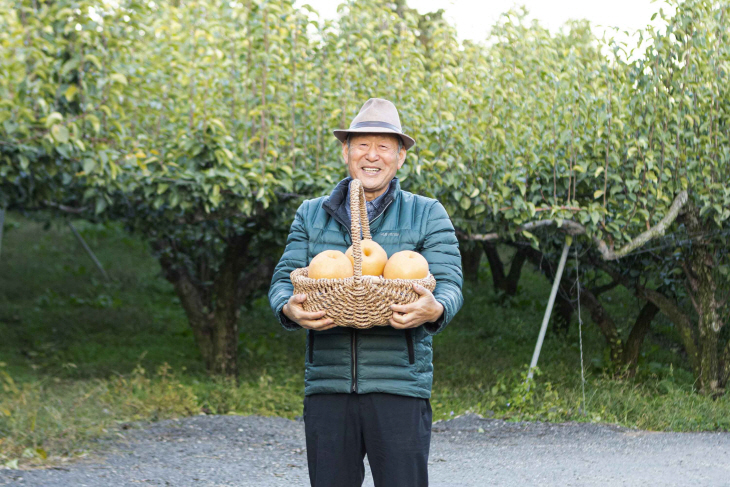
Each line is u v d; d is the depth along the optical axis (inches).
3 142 228.2
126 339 444.1
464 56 287.0
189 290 359.3
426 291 88.6
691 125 277.7
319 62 282.2
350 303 87.5
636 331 348.5
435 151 267.1
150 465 189.9
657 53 273.6
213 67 265.1
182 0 286.5
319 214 103.5
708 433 253.4
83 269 592.1
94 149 242.5
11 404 229.8
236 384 332.8
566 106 275.1
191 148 256.1
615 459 207.9
